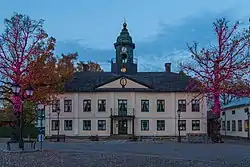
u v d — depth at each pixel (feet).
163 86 205.98
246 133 184.14
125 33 220.64
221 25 151.12
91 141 169.07
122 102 202.69
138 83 203.82
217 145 127.95
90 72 218.79
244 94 147.64
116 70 218.38
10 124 159.22
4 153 92.07
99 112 201.46
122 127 200.13
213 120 157.99
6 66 148.56
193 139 153.89
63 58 183.32
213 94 151.23
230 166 61.00
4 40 149.18
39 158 77.56
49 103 165.37
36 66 155.43
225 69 149.07
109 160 72.28
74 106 201.36
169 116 201.98
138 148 112.06
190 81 169.68
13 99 147.13
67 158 77.36
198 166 60.85
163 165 62.34
